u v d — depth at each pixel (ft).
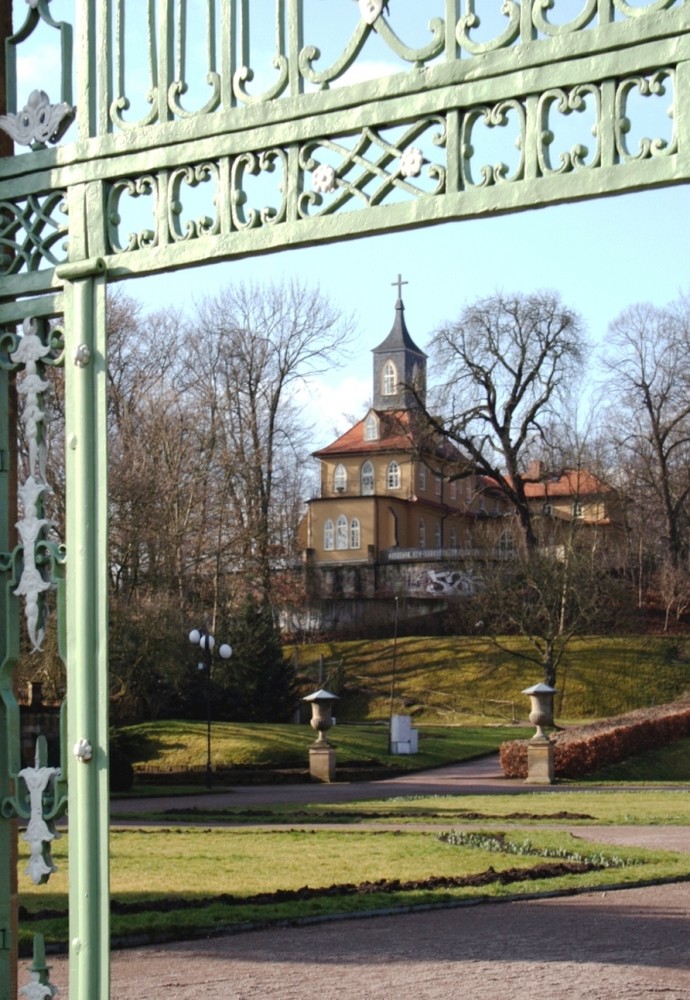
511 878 43.29
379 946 32.04
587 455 189.88
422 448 177.17
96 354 14.39
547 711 102.89
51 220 14.88
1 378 14.97
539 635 157.79
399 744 121.08
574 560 156.04
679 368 177.27
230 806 79.82
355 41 13.25
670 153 11.69
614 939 33.35
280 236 13.48
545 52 12.28
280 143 13.55
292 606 176.76
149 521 107.34
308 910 36.19
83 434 14.33
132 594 104.17
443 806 76.38
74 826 13.92
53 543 14.35
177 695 126.31
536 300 169.07
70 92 14.83
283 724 131.85
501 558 167.94
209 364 148.56
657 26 11.76
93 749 13.91
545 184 12.25
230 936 33.30
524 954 31.17
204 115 13.97
